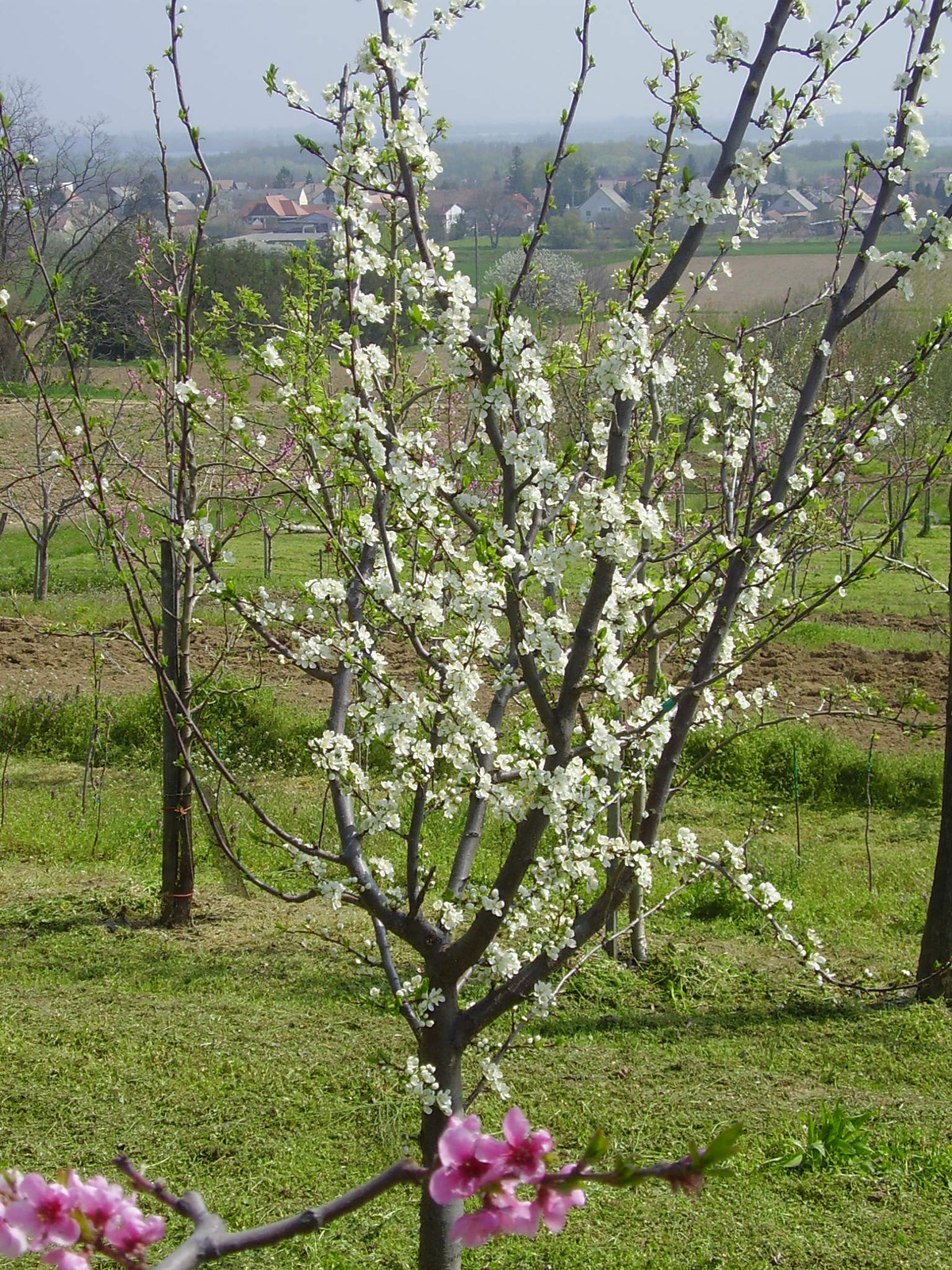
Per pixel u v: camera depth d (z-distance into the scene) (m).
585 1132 4.88
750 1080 5.44
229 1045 5.48
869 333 20.72
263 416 5.95
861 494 16.77
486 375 3.09
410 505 3.12
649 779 6.33
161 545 6.66
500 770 3.58
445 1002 3.38
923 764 10.40
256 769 10.25
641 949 6.75
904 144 3.83
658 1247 4.15
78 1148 4.64
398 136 3.18
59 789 9.94
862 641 15.01
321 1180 4.50
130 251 19.09
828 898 8.00
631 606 3.39
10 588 17.39
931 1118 5.07
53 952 6.63
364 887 3.39
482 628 3.32
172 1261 1.48
